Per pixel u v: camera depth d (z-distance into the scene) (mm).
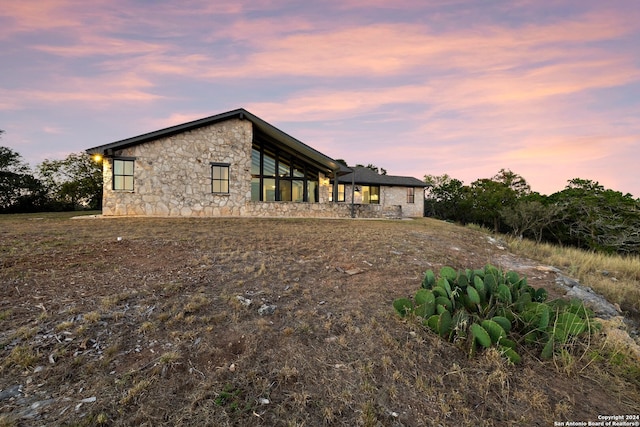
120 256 6066
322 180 22172
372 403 2475
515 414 2465
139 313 3713
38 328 3201
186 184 15070
